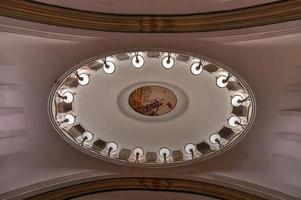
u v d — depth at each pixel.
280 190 10.19
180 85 10.14
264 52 8.71
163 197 11.10
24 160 10.30
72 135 10.40
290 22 8.05
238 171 10.55
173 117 10.81
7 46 8.60
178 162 10.45
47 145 10.28
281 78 9.09
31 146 10.20
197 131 10.88
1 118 9.39
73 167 10.67
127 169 10.73
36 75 9.22
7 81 9.11
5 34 8.30
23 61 8.95
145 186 10.91
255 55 8.80
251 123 9.74
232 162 10.48
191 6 8.52
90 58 9.04
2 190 10.05
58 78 9.30
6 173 10.12
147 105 10.62
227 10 8.42
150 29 8.65
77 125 10.66
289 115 9.45
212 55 8.95
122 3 8.50
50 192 10.49
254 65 8.98
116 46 8.92
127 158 10.80
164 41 8.82
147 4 8.51
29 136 10.05
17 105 9.52
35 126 9.95
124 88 10.26
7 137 9.75
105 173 10.80
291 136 9.73
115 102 10.53
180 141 11.03
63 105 10.16
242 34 8.45
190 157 10.70
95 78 9.91
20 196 10.20
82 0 8.38
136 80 10.07
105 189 10.84
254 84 9.28
